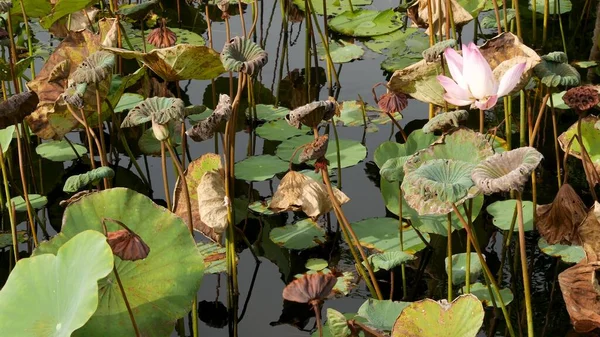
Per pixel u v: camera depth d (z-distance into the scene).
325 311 3.19
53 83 4.30
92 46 4.34
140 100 4.68
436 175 2.31
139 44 5.80
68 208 2.68
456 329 2.34
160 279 2.61
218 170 3.40
